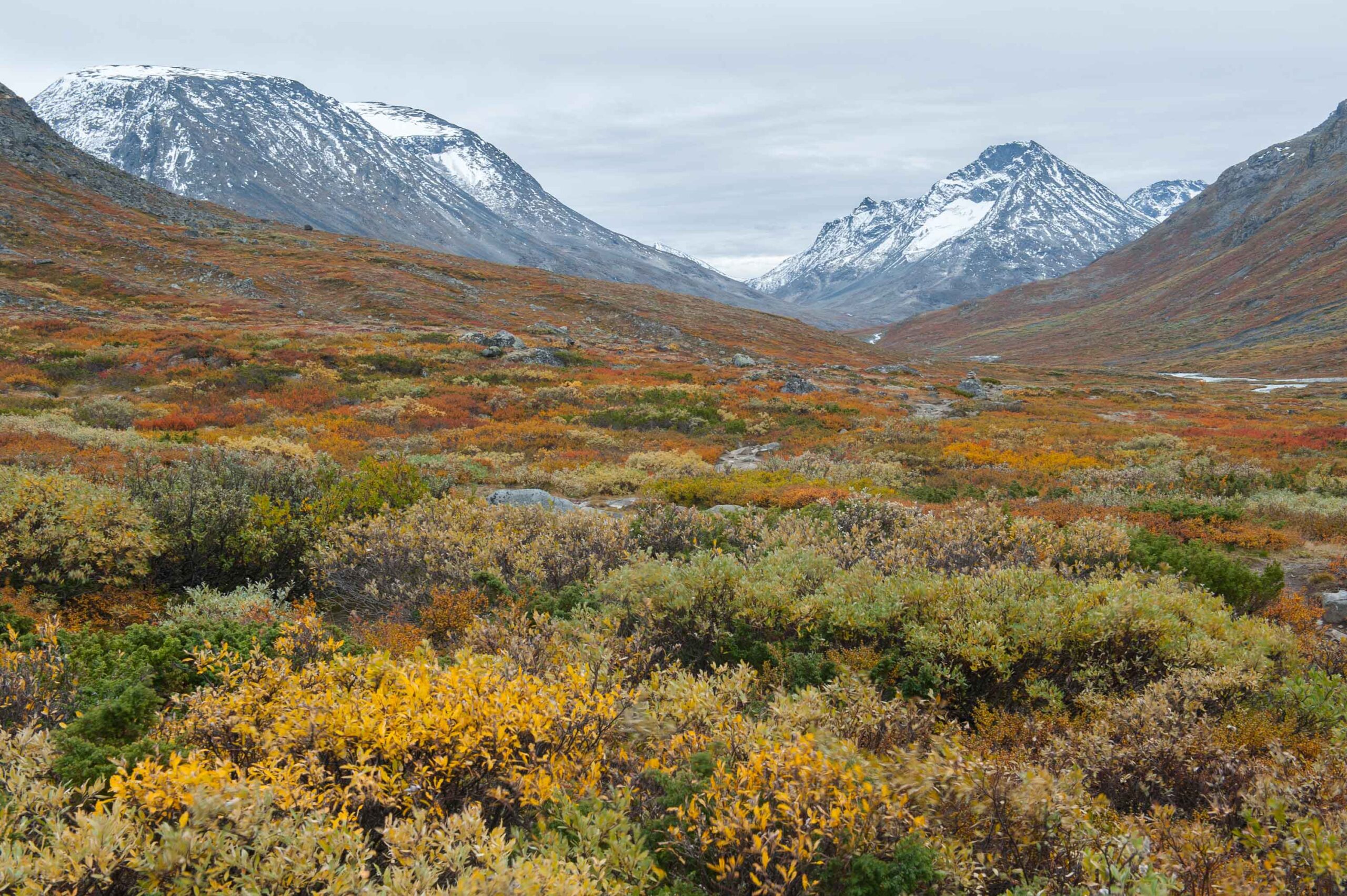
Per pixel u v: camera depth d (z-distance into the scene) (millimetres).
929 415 36312
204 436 20250
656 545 8977
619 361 46562
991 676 5371
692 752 3688
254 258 74062
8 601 6254
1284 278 149875
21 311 43375
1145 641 5590
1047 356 156625
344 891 2512
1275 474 17797
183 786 2770
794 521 9414
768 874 2945
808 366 60594
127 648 5230
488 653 5324
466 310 67000
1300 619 7664
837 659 5348
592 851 2842
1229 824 3725
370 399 29812
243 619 6344
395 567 7770
